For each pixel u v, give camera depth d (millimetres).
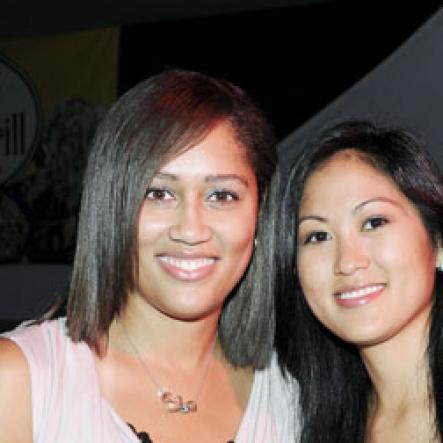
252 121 1677
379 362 1782
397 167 1716
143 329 1729
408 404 1765
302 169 1800
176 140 1562
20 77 5266
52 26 5141
